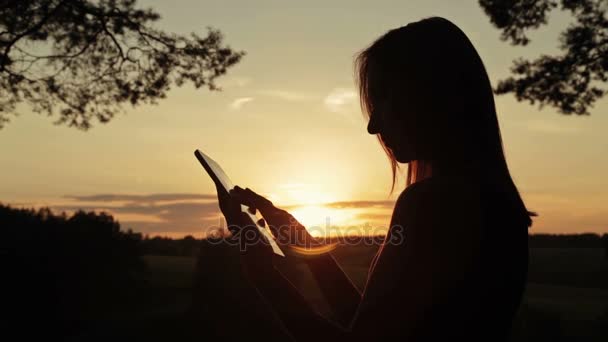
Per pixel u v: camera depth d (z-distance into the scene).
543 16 11.52
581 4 11.31
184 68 11.89
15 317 12.23
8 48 10.54
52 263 13.55
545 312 12.88
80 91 11.60
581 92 11.67
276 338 9.21
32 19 10.71
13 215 14.02
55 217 14.95
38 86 11.26
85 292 13.97
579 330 12.91
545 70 11.64
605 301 21.77
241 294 10.80
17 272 12.92
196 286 11.41
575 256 39.25
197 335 10.35
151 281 18.64
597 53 11.44
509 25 11.61
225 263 11.26
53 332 12.12
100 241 15.55
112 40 11.47
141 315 13.01
